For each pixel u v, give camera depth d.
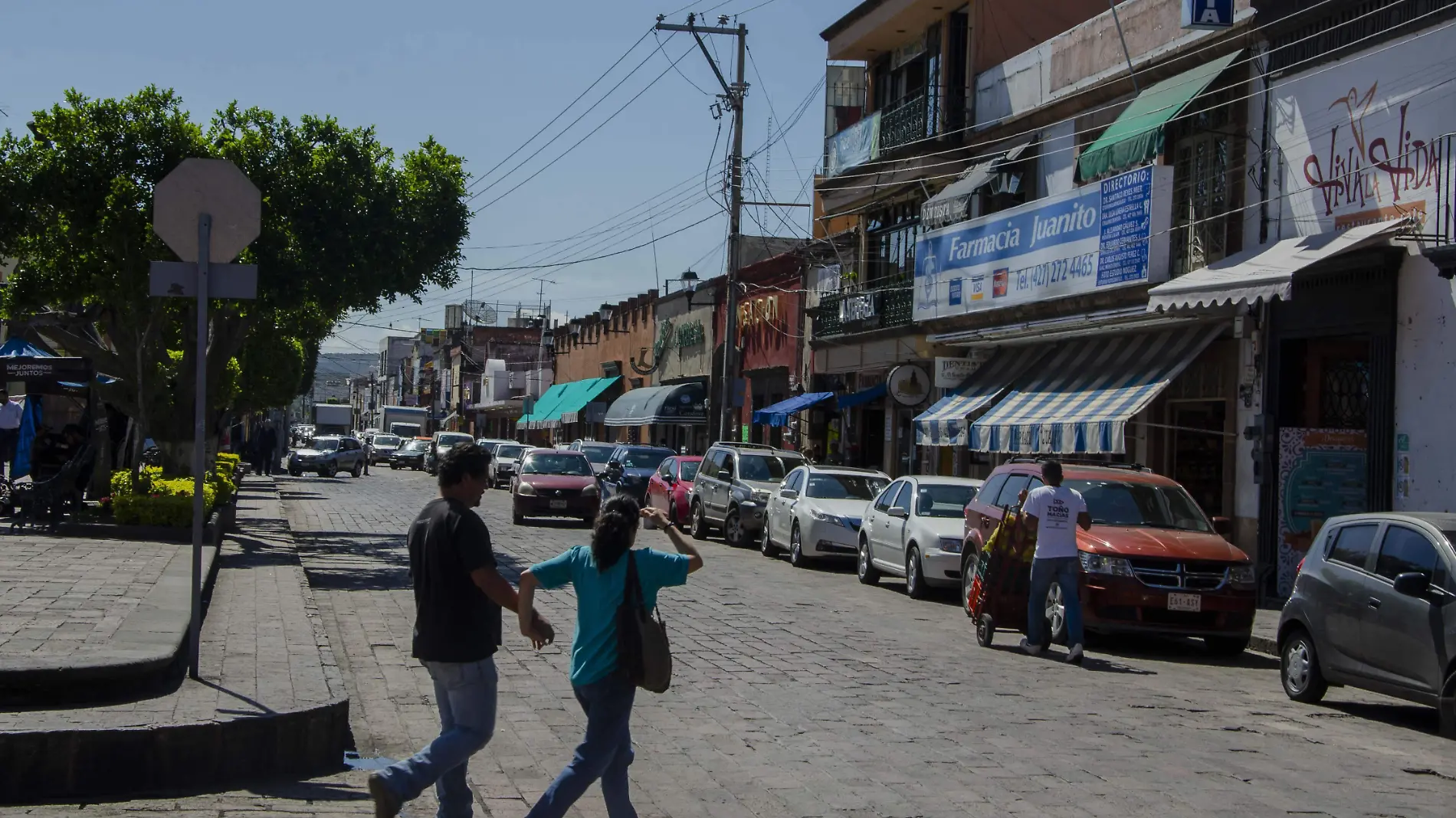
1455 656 9.50
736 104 31.12
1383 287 16.59
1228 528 15.08
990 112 26.53
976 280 25.45
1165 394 21.62
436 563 5.95
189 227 8.44
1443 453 15.64
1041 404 22.42
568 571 6.01
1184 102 19.16
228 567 16.47
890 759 8.27
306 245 20.06
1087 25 23.31
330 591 16.06
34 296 19.59
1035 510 13.21
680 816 6.91
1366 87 16.95
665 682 5.81
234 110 20.25
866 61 32.75
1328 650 10.91
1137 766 8.23
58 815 6.31
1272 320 18.69
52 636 8.76
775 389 40.03
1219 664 13.68
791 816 6.93
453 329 106.19
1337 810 7.27
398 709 9.58
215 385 21.69
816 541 21.95
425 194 21.41
